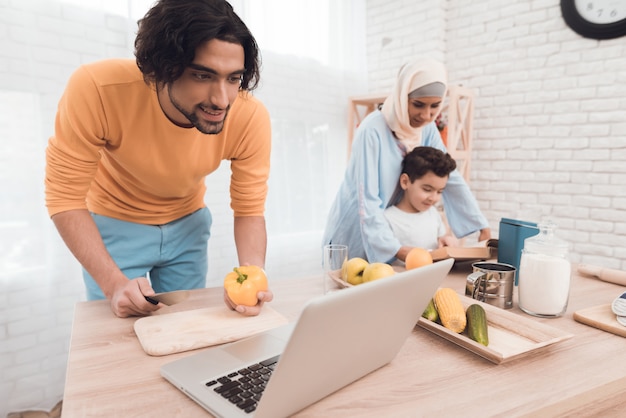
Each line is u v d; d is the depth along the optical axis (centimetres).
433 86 157
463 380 66
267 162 127
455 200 183
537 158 272
